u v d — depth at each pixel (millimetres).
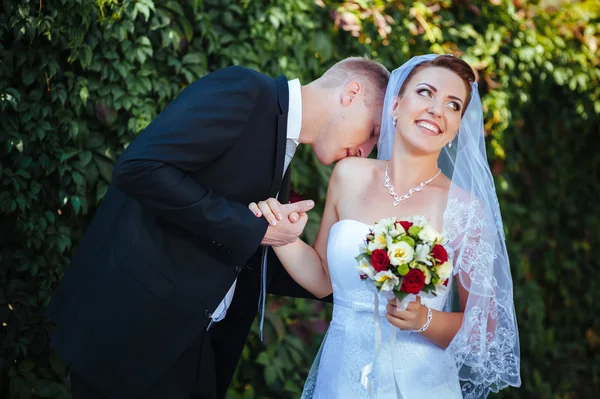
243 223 2363
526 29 4766
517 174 4863
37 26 2822
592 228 5355
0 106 2805
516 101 4676
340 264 2445
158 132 2334
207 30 3385
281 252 2697
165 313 2479
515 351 2428
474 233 2363
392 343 2297
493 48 4492
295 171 3691
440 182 2488
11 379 2959
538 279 5074
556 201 5156
